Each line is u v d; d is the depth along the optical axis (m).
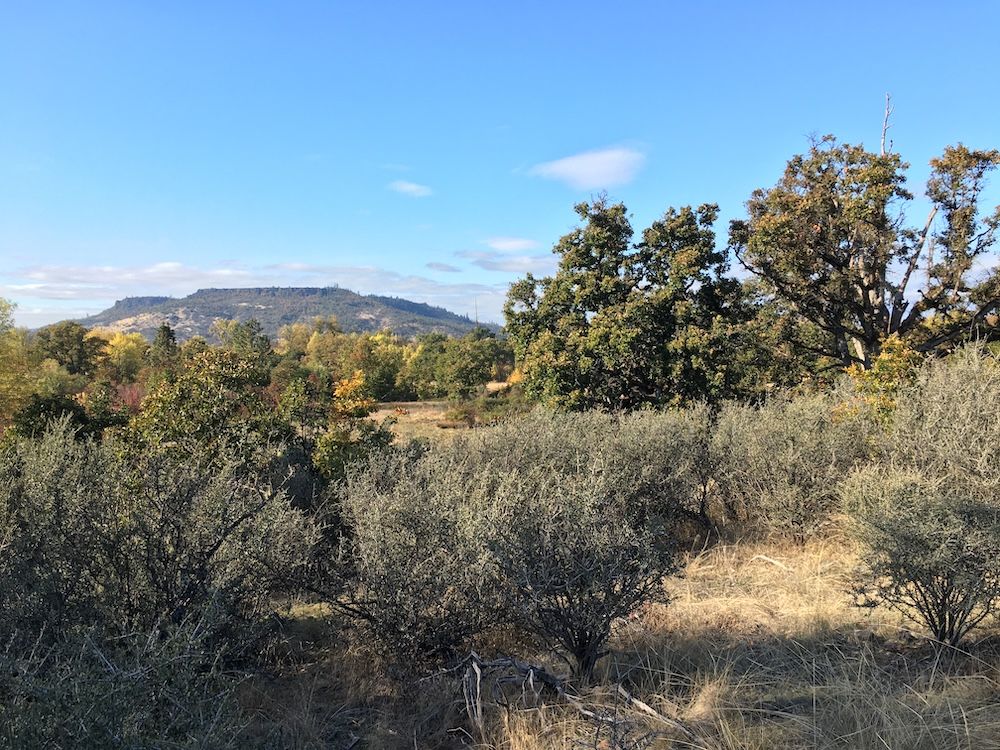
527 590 3.57
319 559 4.77
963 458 5.50
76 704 2.01
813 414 7.86
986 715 2.98
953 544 3.65
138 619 3.50
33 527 3.58
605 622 3.60
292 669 4.09
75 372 56.22
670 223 18.05
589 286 18.16
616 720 2.84
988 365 6.66
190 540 3.81
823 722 3.03
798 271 19.45
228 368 7.23
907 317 19.48
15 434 10.06
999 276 17.84
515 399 35.03
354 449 7.69
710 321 17.94
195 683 2.60
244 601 4.04
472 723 3.24
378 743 3.18
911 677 3.50
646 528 3.84
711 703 3.29
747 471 7.31
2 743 1.93
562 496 3.92
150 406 6.76
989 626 4.04
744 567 6.00
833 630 4.25
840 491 6.06
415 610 3.86
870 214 18.03
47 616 3.32
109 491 3.90
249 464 6.00
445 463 6.45
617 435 8.48
